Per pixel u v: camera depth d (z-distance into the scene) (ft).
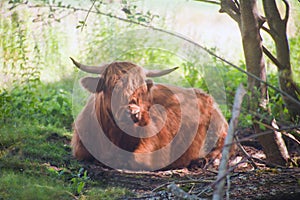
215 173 35.01
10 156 34.09
